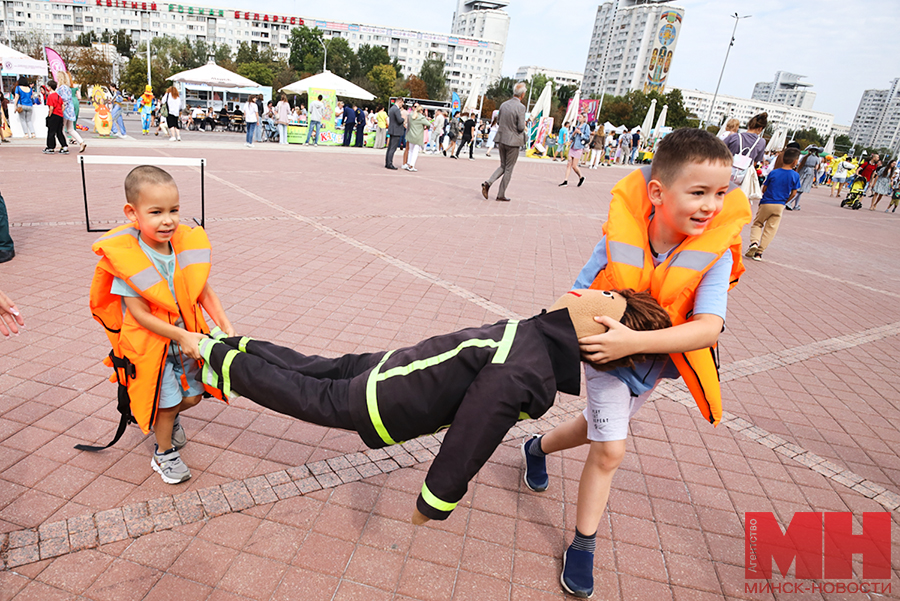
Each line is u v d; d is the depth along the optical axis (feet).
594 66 565.12
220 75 79.66
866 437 11.43
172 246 7.35
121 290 6.65
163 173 6.59
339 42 310.45
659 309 5.60
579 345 5.35
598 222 32.78
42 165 35.60
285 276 17.49
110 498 7.71
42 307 13.57
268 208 27.68
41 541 6.88
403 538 7.54
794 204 52.80
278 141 73.61
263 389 6.07
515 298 17.58
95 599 6.20
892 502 9.36
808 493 9.41
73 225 21.35
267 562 6.92
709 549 7.93
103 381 10.60
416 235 24.73
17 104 50.37
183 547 7.02
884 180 60.95
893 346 17.12
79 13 431.02
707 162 5.47
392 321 14.67
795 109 612.70
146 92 68.08
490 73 485.97
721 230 5.86
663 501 8.86
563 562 7.34
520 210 34.17
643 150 105.81
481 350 5.37
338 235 23.35
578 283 7.11
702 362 6.19
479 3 591.37
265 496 8.06
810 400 12.91
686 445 10.51
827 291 23.07
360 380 5.75
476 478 8.98
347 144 71.31
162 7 419.74
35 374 10.63
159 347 7.01
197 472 8.44
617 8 522.88
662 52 483.51
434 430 5.83
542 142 88.99
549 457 9.74
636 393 6.41
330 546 7.27
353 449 9.37
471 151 72.43
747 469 9.93
